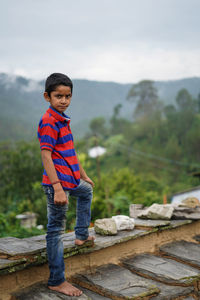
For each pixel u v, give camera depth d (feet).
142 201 32.91
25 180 91.81
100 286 8.11
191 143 252.42
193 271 9.17
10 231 20.88
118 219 10.81
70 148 7.97
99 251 9.57
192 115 287.69
